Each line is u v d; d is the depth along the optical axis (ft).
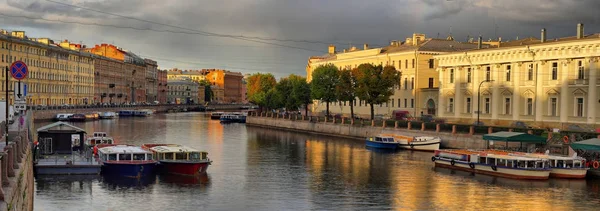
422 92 341.62
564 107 237.04
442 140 249.34
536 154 175.94
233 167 190.39
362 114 406.82
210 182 159.63
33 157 168.76
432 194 144.56
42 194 138.51
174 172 168.55
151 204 130.93
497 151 187.93
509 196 141.59
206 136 327.67
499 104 268.41
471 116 283.79
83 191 142.72
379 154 232.94
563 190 148.56
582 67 230.89
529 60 251.80
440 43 358.84
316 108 485.97
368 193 146.10
